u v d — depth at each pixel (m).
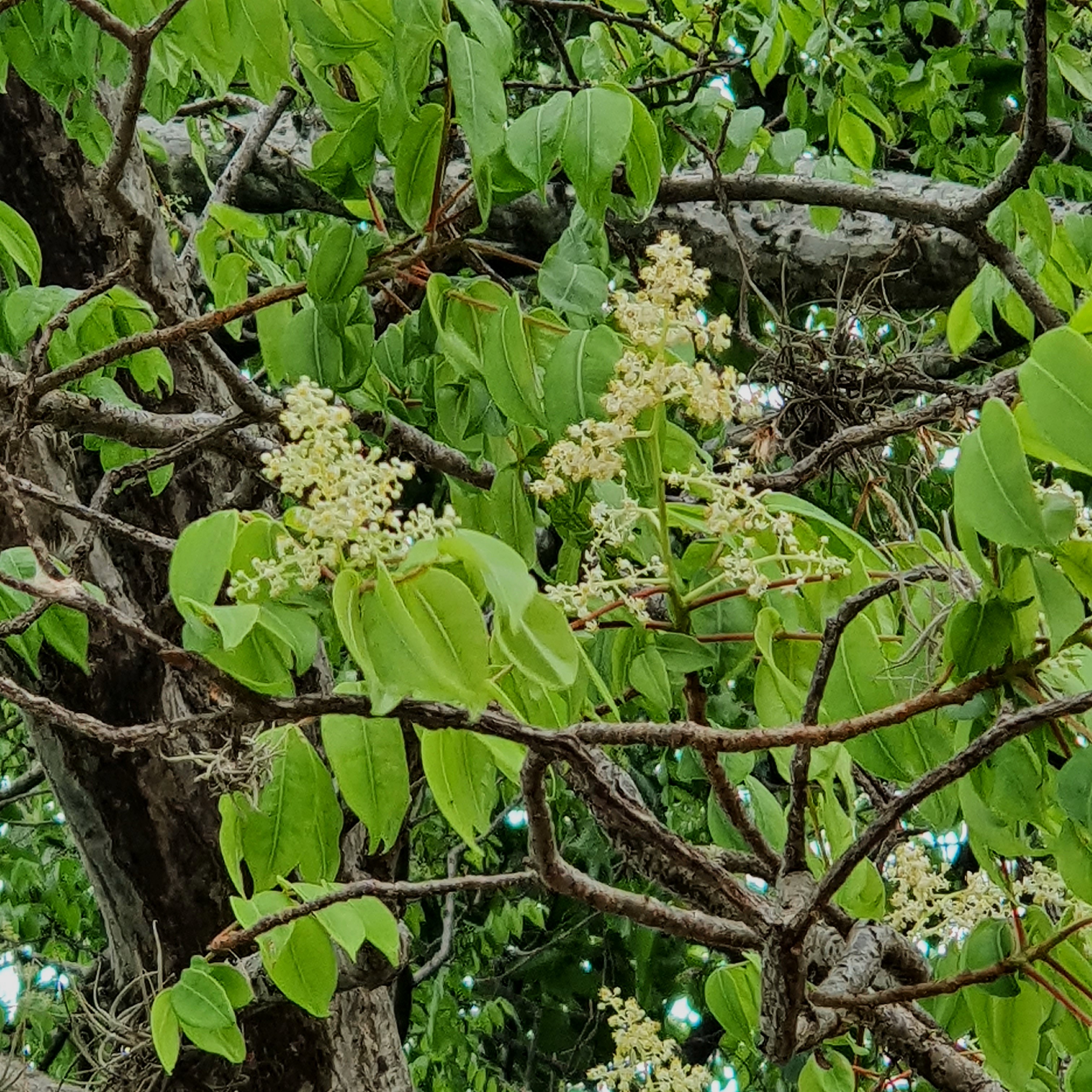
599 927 4.23
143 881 2.43
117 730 1.07
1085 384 1.05
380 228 1.62
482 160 1.31
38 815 4.74
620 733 1.17
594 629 1.39
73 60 1.76
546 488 1.36
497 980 4.43
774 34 2.44
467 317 1.58
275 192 3.41
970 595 1.29
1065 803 1.18
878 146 3.59
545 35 3.39
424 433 2.08
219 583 1.08
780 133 2.14
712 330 1.31
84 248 2.36
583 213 1.58
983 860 1.41
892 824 1.17
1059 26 2.65
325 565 1.07
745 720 2.22
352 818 2.42
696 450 1.54
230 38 1.54
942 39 3.77
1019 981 1.45
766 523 1.39
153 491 2.22
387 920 1.54
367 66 1.55
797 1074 2.02
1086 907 1.53
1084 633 1.16
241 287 2.04
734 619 1.51
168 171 3.39
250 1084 2.39
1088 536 1.14
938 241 3.01
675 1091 1.92
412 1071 4.18
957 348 2.21
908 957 1.63
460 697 1.00
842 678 1.38
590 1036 4.26
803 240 3.07
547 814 1.30
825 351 2.50
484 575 0.99
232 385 1.79
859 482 2.44
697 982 4.04
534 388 1.47
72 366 1.48
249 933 1.46
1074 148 3.41
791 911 1.31
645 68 2.40
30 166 2.35
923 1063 1.64
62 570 1.42
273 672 1.11
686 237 3.11
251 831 1.41
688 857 1.33
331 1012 2.40
